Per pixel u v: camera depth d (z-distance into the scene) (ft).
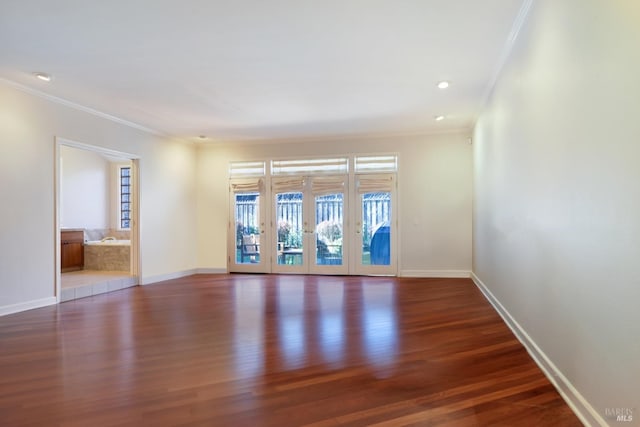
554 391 8.06
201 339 11.64
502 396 7.86
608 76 5.90
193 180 26.12
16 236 14.88
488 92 15.78
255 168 25.82
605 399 6.12
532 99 9.69
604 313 6.12
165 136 23.53
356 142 24.32
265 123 20.94
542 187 9.05
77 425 6.86
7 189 14.55
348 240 24.50
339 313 14.73
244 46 11.62
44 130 15.99
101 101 16.87
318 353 10.40
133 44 11.44
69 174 26.40
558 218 8.04
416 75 14.03
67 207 26.27
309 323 13.34
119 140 20.02
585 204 6.75
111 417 7.12
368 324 13.19
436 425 6.77
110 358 10.10
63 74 13.78
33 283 15.58
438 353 10.35
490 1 9.30
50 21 10.05
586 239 6.73
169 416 7.14
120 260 24.06
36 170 15.66
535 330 9.78
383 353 10.37
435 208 23.32
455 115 19.62
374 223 24.25
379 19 10.09
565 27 7.55
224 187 26.13
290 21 10.16
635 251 5.23
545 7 8.65
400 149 23.73
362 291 19.13
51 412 7.32
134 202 21.44
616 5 5.63
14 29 10.48
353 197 24.38
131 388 8.33
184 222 25.11
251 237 25.96
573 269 7.30
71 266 23.76
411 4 9.39
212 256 26.17
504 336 11.80
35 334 12.17
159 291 19.44
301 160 25.14
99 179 28.43
